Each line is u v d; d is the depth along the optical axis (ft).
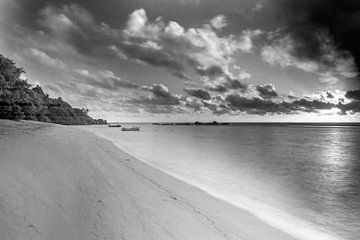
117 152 61.36
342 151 113.09
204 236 19.51
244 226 22.56
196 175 46.98
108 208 22.03
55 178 26.53
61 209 20.11
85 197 23.53
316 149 121.39
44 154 35.14
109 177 32.12
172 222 21.21
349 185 46.55
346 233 23.90
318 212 30.32
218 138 198.49
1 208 18.04
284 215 28.12
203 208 25.89
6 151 31.96
